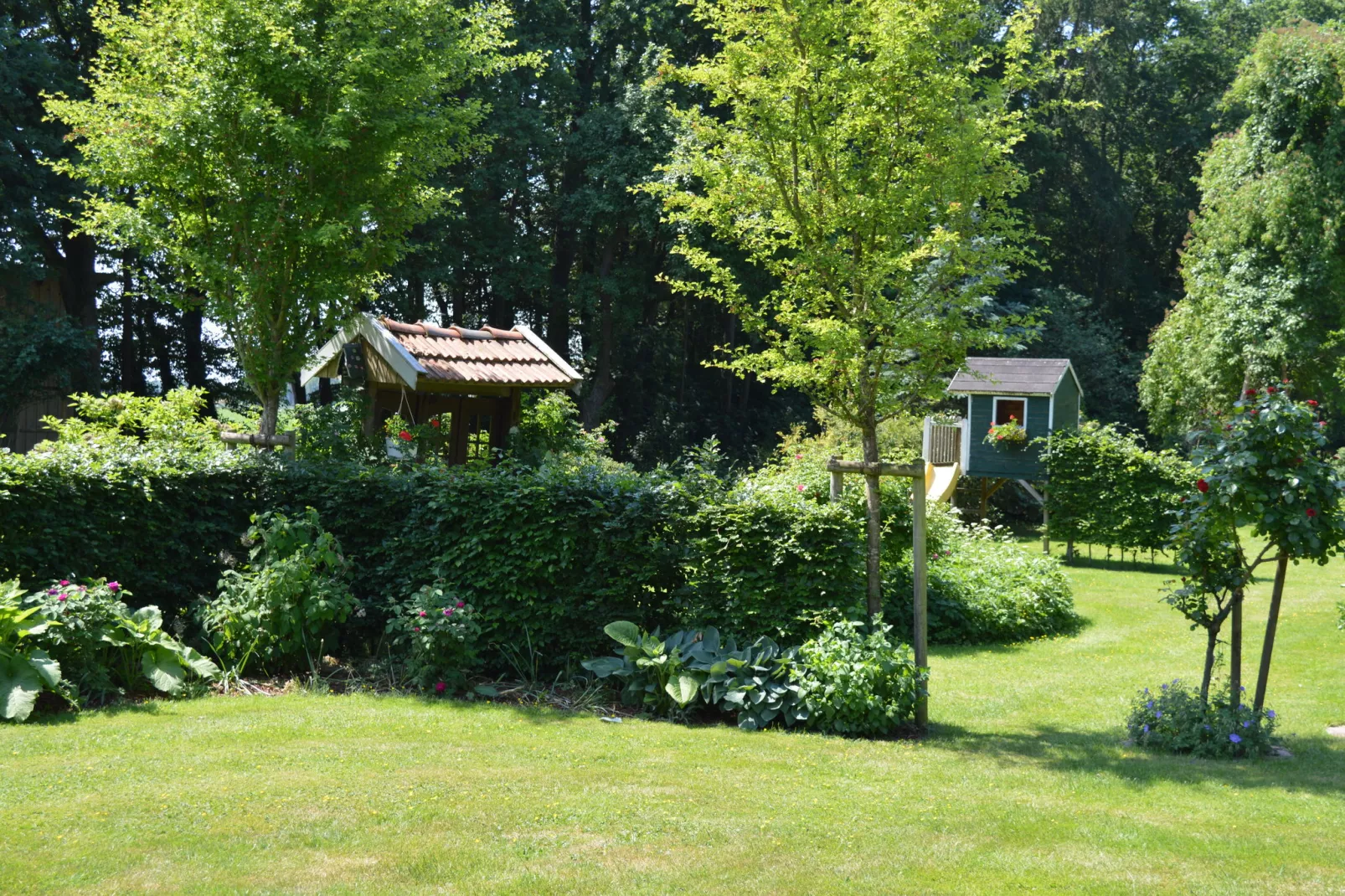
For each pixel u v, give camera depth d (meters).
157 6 10.34
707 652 8.04
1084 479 20.47
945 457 24.91
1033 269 41.25
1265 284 28.36
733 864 4.55
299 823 4.86
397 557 9.12
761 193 8.15
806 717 7.53
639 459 34.72
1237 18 48.66
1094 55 41.28
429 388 16.05
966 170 7.94
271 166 10.40
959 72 8.09
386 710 7.41
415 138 10.98
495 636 8.73
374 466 9.88
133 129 10.04
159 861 4.33
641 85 30.30
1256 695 7.43
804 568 8.23
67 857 4.33
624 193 29.91
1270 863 4.70
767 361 8.17
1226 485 7.04
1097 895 4.27
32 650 7.04
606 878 4.33
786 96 7.82
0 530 7.68
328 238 10.00
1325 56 27.78
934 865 4.61
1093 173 42.94
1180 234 47.78
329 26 10.51
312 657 8.62
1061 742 7.51
